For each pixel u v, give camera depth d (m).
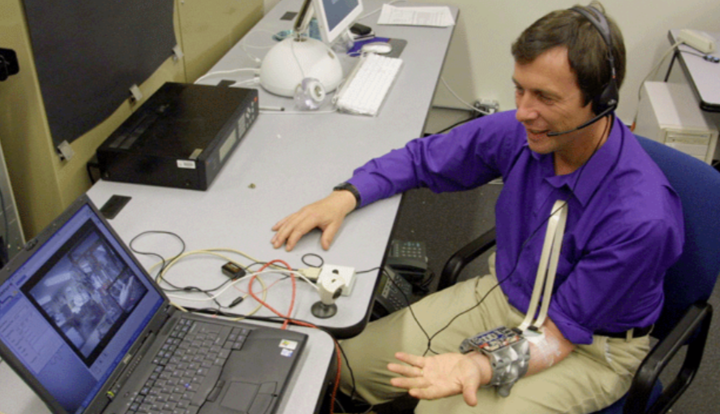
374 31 2.28
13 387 0.91
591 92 1.01
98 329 0.87
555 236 1.19
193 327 0.98
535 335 1.18
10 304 0.76
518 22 2.69
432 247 2.37
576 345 1.24
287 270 1.12
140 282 0.97
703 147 2.12
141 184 1.38
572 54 0.98
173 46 1.76
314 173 1.44
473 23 2.72
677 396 1.24
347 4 1.92
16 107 1.24
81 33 1.31
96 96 1.41
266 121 1.67
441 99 2.97
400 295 1.62
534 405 1.17
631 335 1.23
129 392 0.88
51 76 1.24
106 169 1.37
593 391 1.21
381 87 1.81
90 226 0.91
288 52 1.76
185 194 1.35
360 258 1.19
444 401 1.21
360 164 1.48
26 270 0.79
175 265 1.14
